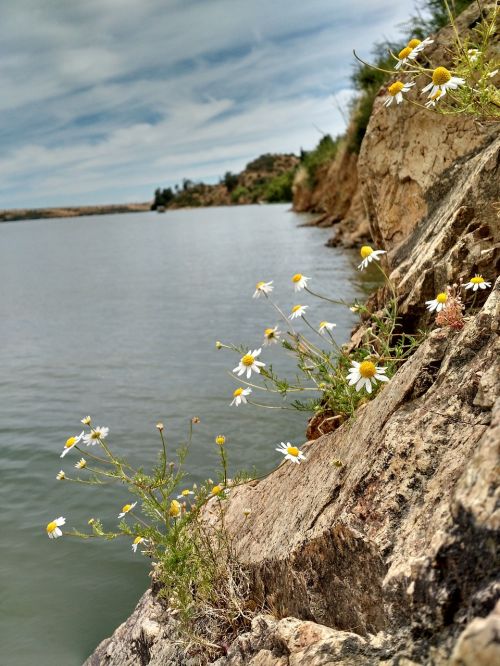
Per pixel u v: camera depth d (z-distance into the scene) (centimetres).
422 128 510
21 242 5681
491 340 213
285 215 5053
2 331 1316
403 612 162
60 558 430
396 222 551
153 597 332
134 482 285
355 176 2336
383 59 1577
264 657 204
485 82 262
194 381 822
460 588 142
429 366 237
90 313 1456
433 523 170
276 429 615
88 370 934
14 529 473
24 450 632
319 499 247
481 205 344
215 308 1348
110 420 700
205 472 531
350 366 326
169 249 3325
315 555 221
